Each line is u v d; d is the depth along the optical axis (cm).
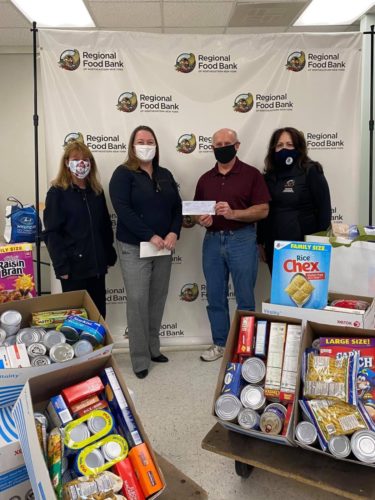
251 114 285
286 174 262
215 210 252
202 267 287
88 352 124
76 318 138
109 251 264
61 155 274
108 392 117
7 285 150
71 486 97
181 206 268
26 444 101
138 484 104
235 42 277
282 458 146
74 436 106
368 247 179
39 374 114
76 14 379
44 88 268
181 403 229
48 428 112
